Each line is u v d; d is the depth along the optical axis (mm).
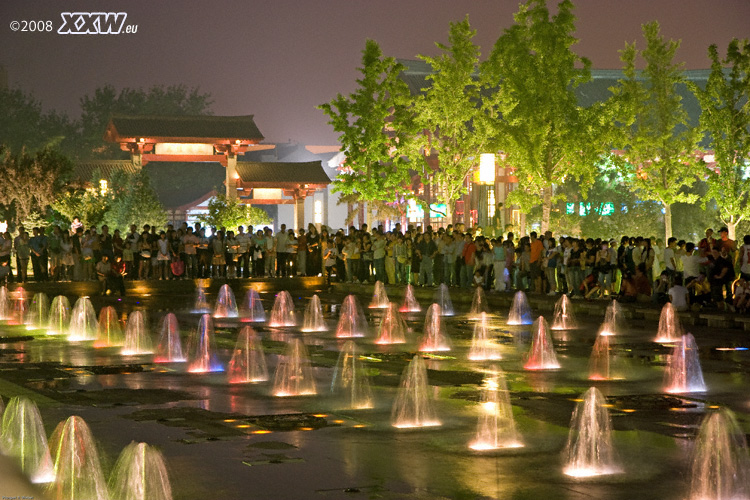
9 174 42469
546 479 6754
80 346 16312
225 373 12609
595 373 12414
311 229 33312
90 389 11242
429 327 18969
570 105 30578
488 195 48562
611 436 8258
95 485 6539
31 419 9195
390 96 37094
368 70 36625
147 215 51938
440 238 28453
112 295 28328
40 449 7766
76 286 29062
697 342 15875
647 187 37000
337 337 17547
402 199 54250
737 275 20656
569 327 18766
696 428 8625
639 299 21969
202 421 9055
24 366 13531
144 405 10031
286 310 23625
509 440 8094
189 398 10492
